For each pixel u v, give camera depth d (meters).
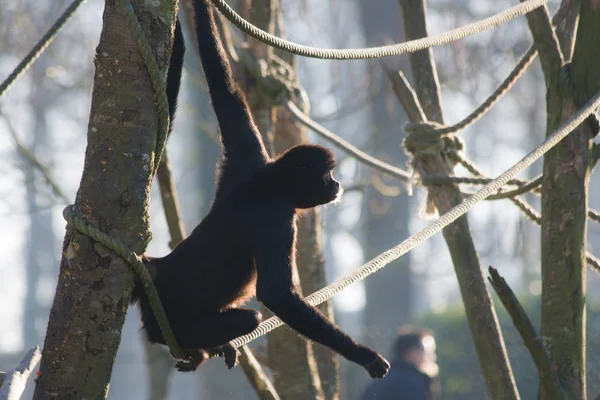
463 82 37.47
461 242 12.09
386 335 35.94
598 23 10.95
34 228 72.00
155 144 7.20
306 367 14.28
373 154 39.19
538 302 27.64
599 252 55.03
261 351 15.92
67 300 7.09
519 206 13.70
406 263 39.31
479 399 28.27
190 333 8.55
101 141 7.06
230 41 14.87
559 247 10.77
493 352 11.62
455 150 13.05
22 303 71.50
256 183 9.25
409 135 12.84
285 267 8.62
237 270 8.77
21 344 49.72
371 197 41.06
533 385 25.89
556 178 10.91
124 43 7.02
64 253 7.16
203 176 42.06
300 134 16.25
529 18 11.45
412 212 47.44
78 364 7.07
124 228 7.07
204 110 39.91
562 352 10.61
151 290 7.34
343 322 63.91
